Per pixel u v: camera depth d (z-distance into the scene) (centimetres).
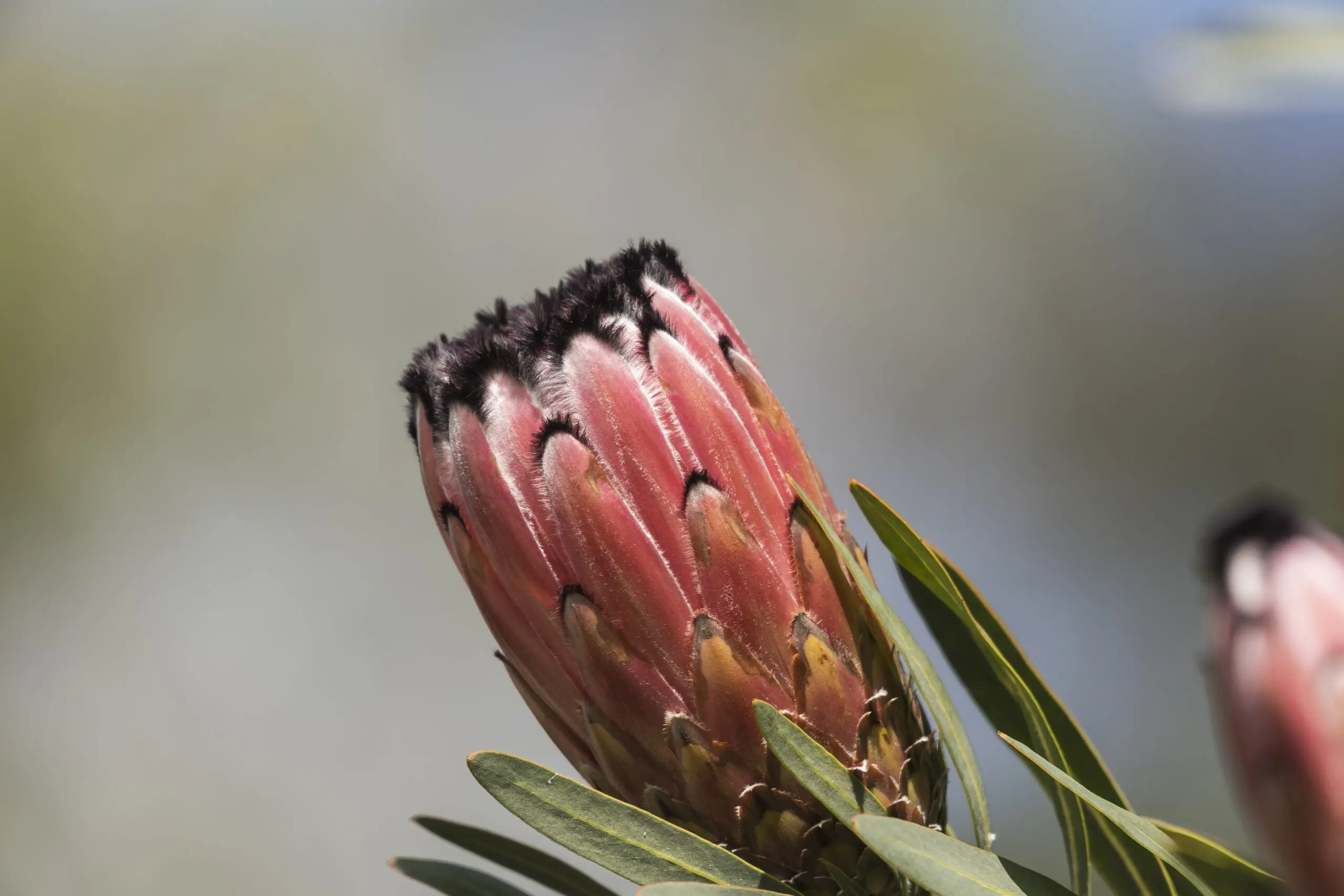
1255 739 133
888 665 142
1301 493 492
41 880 414
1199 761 411
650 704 141
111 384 473
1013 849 298
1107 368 532
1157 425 523
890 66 562
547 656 141
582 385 141
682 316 142
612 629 141
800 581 141
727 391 141
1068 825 145
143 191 493
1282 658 133
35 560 452
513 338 141
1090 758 144
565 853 386
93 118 493
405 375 143
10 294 464
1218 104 152
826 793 140
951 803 293
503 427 141
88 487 462
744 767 141
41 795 424
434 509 142
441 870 146
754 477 141
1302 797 133
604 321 141
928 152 560
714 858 141
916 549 143
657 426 141
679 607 141
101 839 421
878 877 141
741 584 141
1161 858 140
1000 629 146
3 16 488
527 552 141
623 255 142
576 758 143
